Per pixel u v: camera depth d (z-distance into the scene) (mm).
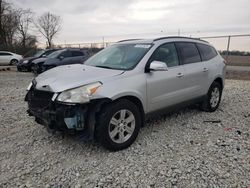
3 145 3986
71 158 3561
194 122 5125
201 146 3939
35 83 4035
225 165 3324
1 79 12297
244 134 4453
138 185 2914
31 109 4004
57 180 3025
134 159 3523
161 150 3801
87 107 3490
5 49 35969
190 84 5035
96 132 3594
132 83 3865
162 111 4535
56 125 3539
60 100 3416
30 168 3293
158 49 4473
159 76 4301
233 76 13820
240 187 2848
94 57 5012
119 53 4633
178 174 3121
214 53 6098
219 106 6480
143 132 4539
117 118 3748
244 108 6309
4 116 5512
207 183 2930
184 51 5074
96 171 3219
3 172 3195
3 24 39906
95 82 3553
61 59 13195
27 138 4258
